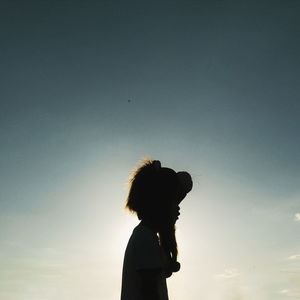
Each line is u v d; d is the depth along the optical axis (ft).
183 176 10.16
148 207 9.62
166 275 9.53
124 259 9.43
